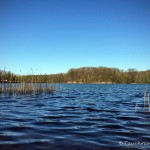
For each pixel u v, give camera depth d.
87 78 159.62
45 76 58.75
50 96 42.94
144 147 10.58
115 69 161.38
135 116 19.67
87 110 23.75
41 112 21.73
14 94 44.53
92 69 164.38
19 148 10.14
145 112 22.20
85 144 10.88
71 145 10.68
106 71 160.75
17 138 11.73
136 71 146.75
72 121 16.98
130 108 25.52
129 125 15.65
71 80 161.75
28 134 12.59
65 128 14.37
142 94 51.19
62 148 10.23
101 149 10.22
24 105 27.44
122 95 48.22
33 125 15.09
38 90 52.00
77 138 11.93
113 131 13.73
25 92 46.09
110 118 18.59
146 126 15.36
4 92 45.94
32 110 23.00
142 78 137.50
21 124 15.31
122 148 10.39
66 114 20.67
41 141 11.24
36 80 48.34
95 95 48.19
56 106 27.19
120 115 20.25
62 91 62.34
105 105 28.75
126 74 148.38
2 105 27.02
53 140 11.45
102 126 15.24
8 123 15.58
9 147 10.27
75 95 47.41
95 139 11.81
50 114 20.52
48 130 13.67
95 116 19.62
